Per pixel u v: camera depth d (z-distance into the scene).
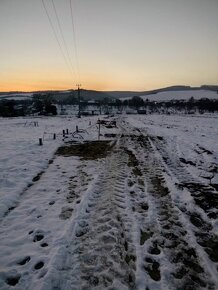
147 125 38.69
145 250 5.05
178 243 5.33
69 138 21.80
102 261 4.70
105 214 6.68
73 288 4.04
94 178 9.69
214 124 40.88
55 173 10.77
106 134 25.50
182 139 21.66
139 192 8.34
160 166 11.80
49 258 4.75
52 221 6.32
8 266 4.64
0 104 72.31
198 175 10.31
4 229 6.00
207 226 6.05
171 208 7.06
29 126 34.38
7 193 8.11
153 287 4.07
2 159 12.86
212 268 4.49
